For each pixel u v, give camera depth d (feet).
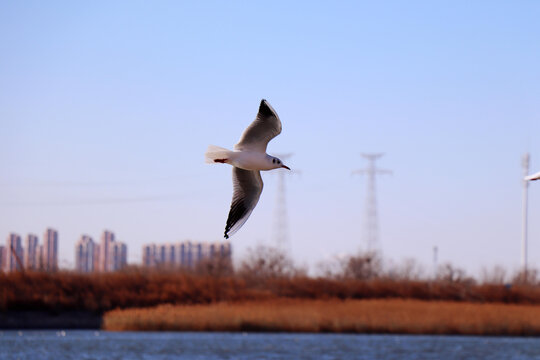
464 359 147.23
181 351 154.92
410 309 211.20
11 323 205.77
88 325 208.44
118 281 234.99
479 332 185.06
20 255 585.22
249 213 65.31
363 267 286.87
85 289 228.22
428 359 147.02
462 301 248.32
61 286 226.79
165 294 231.50
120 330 194.59
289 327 190.08
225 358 146.51
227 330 190.70
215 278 250.98
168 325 192.85
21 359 143.23
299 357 148.77
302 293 247.91
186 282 240.53
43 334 185.68
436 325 186.70
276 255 282.56
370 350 157.89
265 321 191.31
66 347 159.02
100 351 154.10
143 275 244.22
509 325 186.50
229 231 65.16
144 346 161.27
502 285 254.88
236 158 61.62
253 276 265.75
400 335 184.75
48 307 216.74
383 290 252.83
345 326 188.24
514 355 152.66
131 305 226.99
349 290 250.98
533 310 215.31
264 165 61.77
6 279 225.97
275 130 61.52
